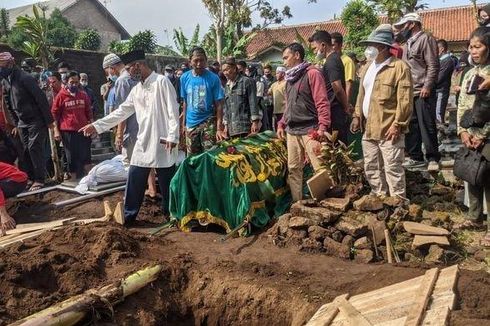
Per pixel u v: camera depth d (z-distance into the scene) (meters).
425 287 3.94
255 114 7.77
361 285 4.48
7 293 4.45
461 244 5.38
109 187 7.76
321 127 6.01
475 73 5.23
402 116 5.82
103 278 4.86
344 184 6.35
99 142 12.88
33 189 8.12
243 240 5.79
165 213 6.73
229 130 8.00
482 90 5.01
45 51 13.66
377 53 6.04
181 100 8.35
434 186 6.91
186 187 6.12
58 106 9.20
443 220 5.72
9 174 6.02
